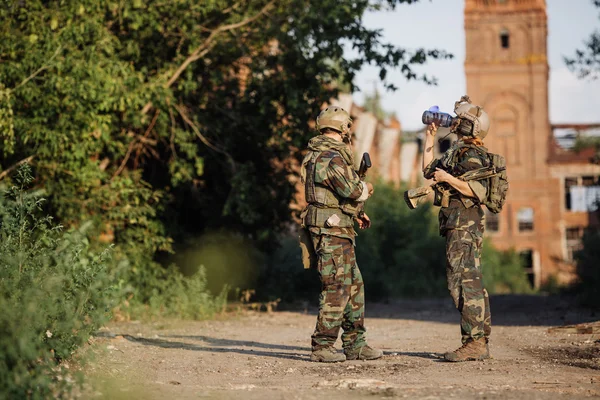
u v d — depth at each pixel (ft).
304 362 66.39
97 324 54.85
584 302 162.81
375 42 151.84
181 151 161.99
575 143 533.96
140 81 136.15
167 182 168.86
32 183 131.95
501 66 535.19
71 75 119.14
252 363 66.74
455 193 65.67
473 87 537.24
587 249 220.64
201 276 144.56
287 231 180.14
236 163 160.86
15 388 39.42
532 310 157.17
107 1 129.29
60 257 59.62
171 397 45.62
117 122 144.97
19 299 47.93
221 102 163.63
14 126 116.67
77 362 54.95
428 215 343.87
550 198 530.68
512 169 535.19
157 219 160.76
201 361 68.49
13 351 40.50
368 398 46.19
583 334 89.71
